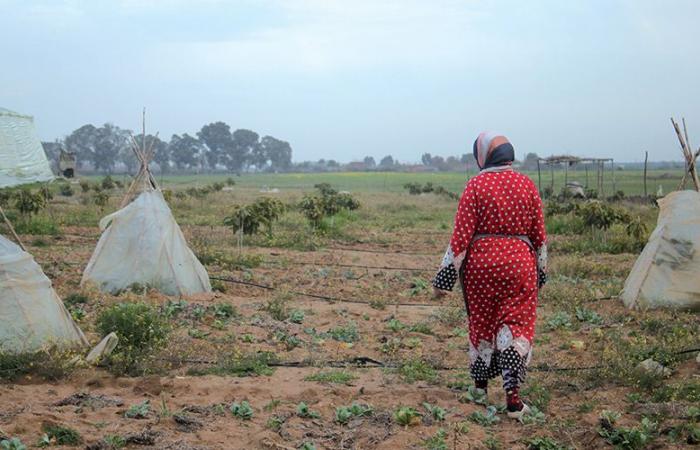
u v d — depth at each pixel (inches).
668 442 218.7
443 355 331.6
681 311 421.7
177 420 230.1
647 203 1696.6
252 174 7121.1
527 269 241.3
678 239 430.3
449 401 259.8
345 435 223.5
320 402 252.2
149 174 495.5
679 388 265.6
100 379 272.1
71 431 213.8
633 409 250.2
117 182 2133.4
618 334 358.6
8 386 263.3
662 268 431.8
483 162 248.1
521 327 241.3
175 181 3993.6
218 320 386.6
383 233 1011.9
